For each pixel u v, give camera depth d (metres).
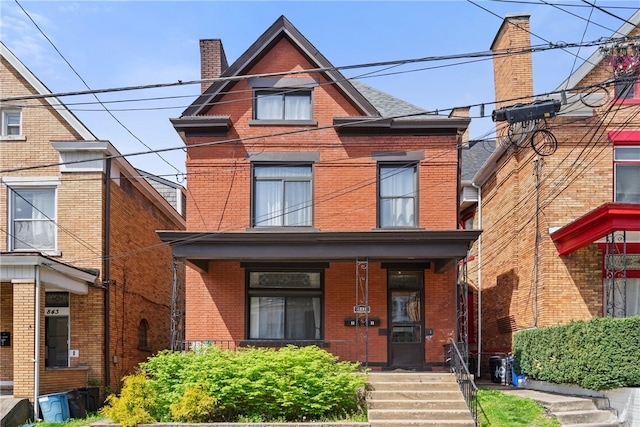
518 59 19.22
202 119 16.16
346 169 16.52
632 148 16.08
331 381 12.44
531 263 16.64
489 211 21.14
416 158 16.48
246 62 16.62
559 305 15.52
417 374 13.77
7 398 13.29
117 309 17.25
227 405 12.31
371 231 14.73
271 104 16.81
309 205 16.45
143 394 12.27
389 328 16.44
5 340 15.66
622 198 15.95
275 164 16.56
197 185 16.47
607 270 14.17
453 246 14.88
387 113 17.50
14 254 13.43
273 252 15.04
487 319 21.17
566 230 14.98
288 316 16.64
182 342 15.23
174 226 24.42
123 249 17.91
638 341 12.05
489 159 19.70
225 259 15.71
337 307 16.53
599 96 15.59
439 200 16.36
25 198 16.56
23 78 16.88
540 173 16.19
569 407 12.34
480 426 11.70
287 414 12.39
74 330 16.03
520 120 10.34
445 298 16.56
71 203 16.39
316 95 16.72
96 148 16.27
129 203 18.59
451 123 16.34
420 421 11.84
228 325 16.42
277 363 12.57
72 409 14.04
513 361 16.70
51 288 14.89
